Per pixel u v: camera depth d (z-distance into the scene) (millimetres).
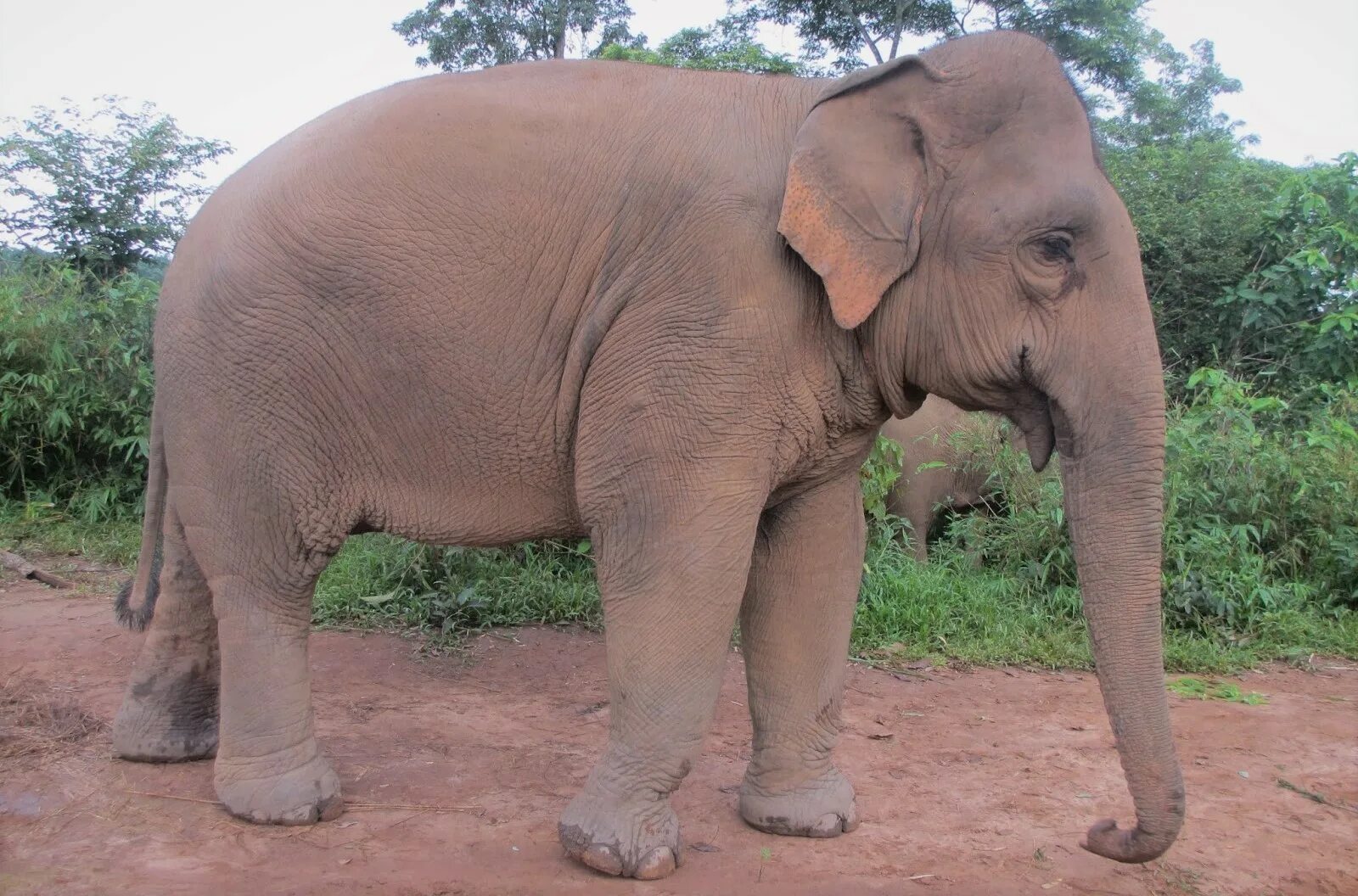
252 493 2902
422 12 19641
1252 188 11688
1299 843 3184
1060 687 4828
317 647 4805
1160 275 9680
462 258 2748
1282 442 7047
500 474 2908
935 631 5453
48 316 7051
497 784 3318
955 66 2592
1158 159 11773
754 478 2611
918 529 7031
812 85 2816
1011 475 6641
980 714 4383
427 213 2758
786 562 3059
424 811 3080
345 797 3170
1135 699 2441
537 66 2992
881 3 16094
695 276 2572
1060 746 3990
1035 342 2551
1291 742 4148
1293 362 8508
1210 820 3342
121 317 7504
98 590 5574
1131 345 2500
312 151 2904
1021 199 2506
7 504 6953
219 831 2885
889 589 5738
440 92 2924
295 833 2891
